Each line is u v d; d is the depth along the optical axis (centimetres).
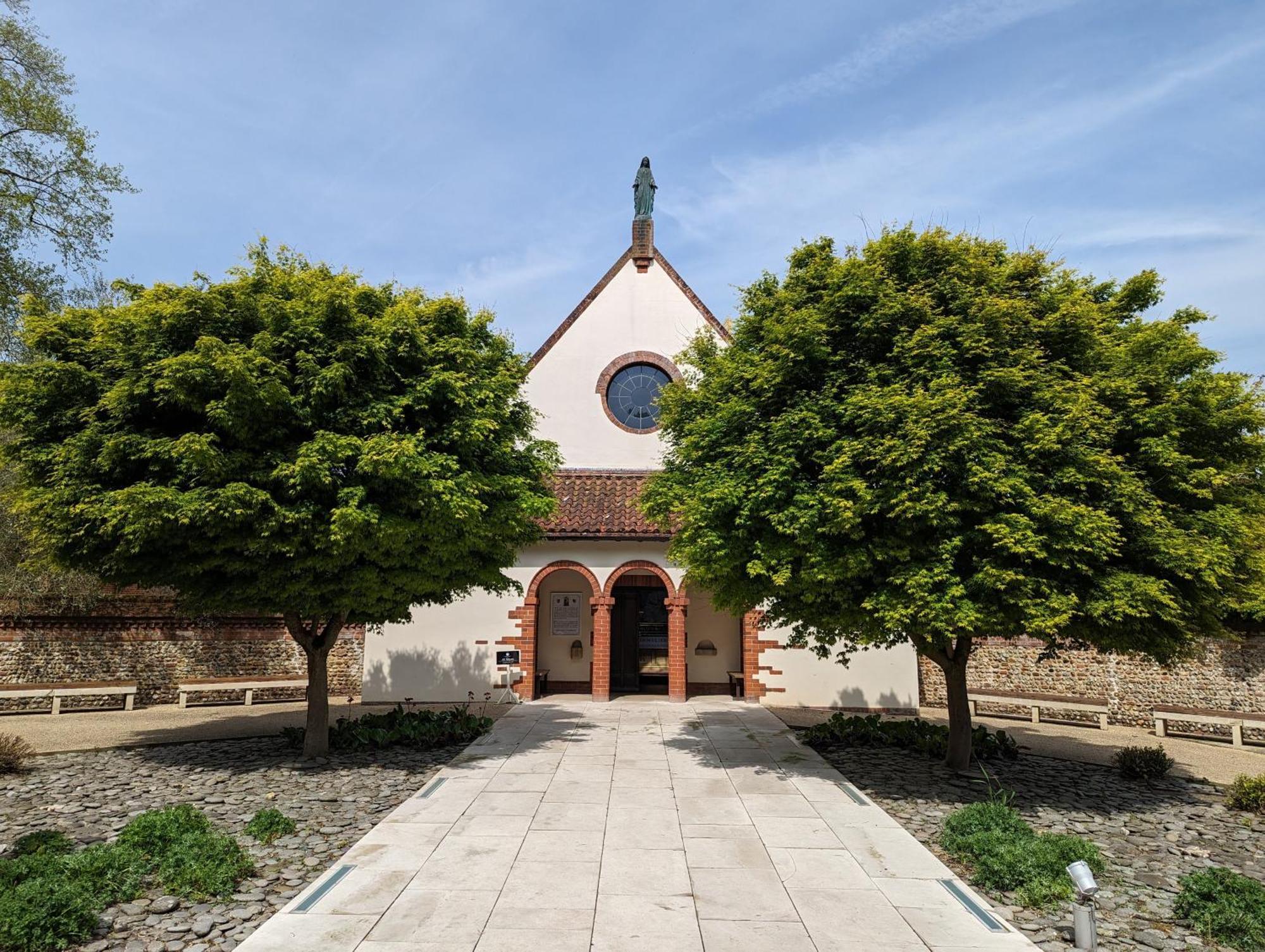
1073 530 883
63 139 2008
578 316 2098
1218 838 904
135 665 1811
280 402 1032
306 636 1262
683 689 1880
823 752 1316
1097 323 1036
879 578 972
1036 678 1900
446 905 664
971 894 704
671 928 623
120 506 930
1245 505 1062
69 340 1109
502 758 1245
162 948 578
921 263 1060
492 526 1223
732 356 1155
